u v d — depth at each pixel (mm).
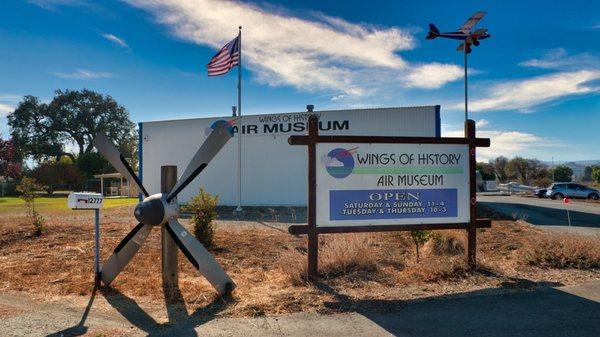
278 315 5395
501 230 12719
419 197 7582
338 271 7371
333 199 7242
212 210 10250
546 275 7195
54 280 7238
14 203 30203
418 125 22016
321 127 23062
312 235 7098
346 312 5480
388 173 7477
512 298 6008
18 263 8586
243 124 24234
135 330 4938
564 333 4754
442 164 7691
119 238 11133
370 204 7391
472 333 4777
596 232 12922
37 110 70438
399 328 4930
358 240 8211
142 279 7203
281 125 23672
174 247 6617
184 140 25656
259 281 7148
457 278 7016
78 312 5613
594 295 6113
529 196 41906
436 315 5344
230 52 20984
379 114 22391
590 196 34781
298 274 7094
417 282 6805
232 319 5262
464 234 9609
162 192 6508
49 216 17859
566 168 68312
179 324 5129
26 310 5680
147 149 26375
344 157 7305
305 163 23375
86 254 9289
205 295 6277
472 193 7723
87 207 6660
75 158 70875
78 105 71688
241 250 9625
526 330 4852
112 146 6781
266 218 18141
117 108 74562
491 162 78188
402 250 9492
